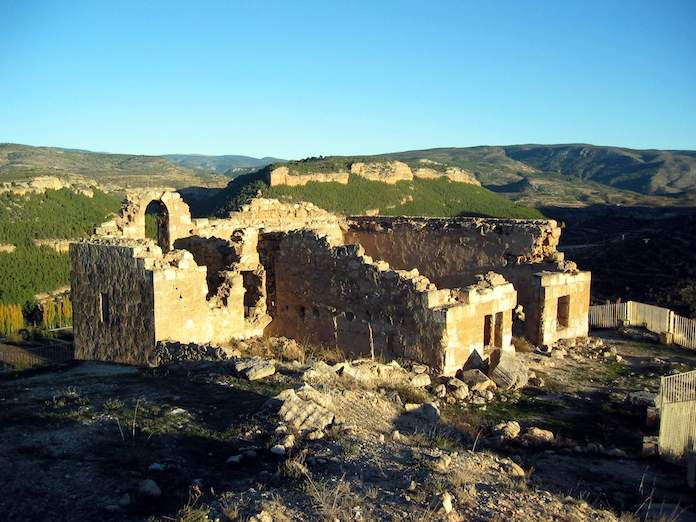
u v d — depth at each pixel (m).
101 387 12.87
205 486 7.87
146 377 14.09
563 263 22.58
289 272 21.69
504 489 8.56
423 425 11.91
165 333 17.03
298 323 21.47
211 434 9.77
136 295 17.30
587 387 17.50
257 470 8.49
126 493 7.48
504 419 14.18
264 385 12.59
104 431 9.74
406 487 7.93
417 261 25.72
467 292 17.48
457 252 24.23
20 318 43.28
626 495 9.96
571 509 8.22
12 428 9.80
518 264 22.42
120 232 21.61
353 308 19.31
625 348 22.77
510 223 23.00
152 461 8.59
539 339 21.62
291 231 21.83
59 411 10.82
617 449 12.35
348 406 11.84
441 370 16.72
